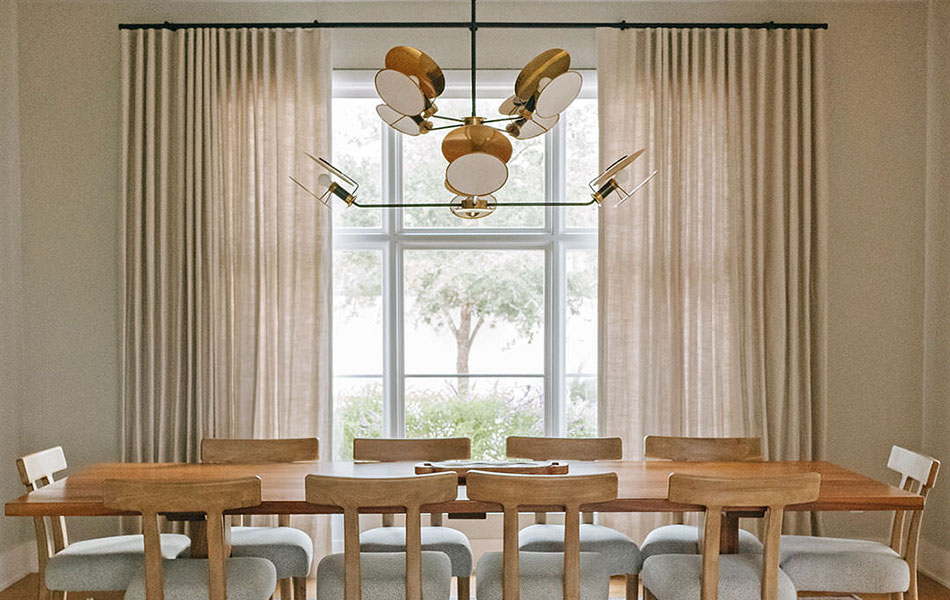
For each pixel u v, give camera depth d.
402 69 2.68
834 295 4.71
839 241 4.71
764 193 4.57
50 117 4.64
